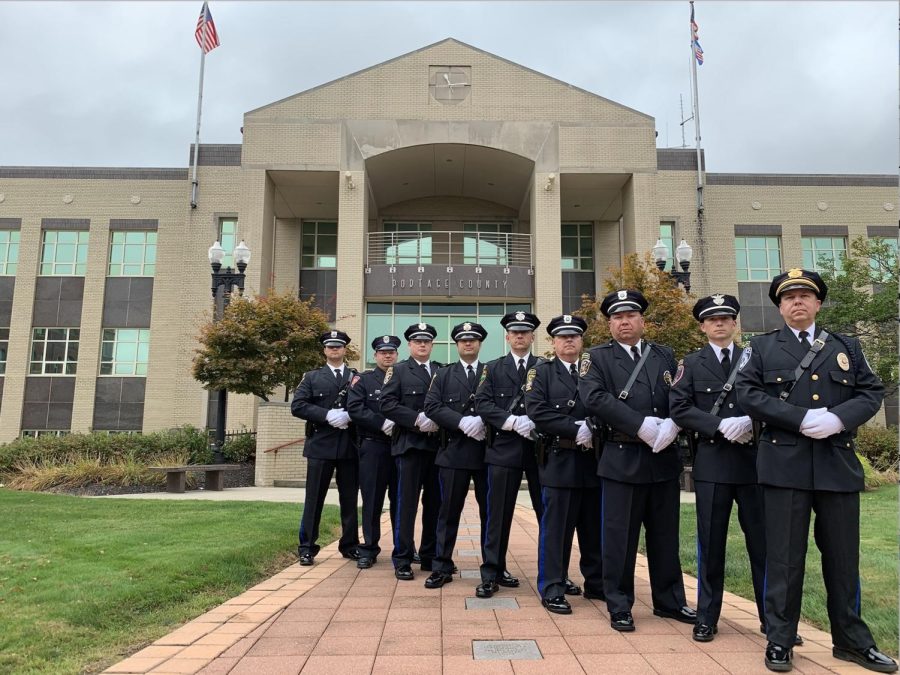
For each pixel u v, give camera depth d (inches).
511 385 229.3
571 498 205.3
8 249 1039.6
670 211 1004.6
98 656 157.6
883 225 1030.4
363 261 903.1
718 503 175.5
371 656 156.1
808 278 165.2
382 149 906.7
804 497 156.2
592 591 214.1
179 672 146.0
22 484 584.1
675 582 191.8
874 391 157.8
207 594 218.2
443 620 186.7
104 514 362.3
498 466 223.3
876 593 208.1
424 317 934.4
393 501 287.4
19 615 181.3
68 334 1019.3
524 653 158.1
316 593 219.8
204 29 984.3
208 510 385.1
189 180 1032.2
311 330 701.3
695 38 1028.5
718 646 164.4
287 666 149.6
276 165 900.0
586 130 924.6
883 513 388.2
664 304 654.5
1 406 1000.9
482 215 1059.9
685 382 183.8
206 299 931.3
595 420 196.1
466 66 931.3
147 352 1011.3
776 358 164.2
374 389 272.8
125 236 1038.4
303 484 631.8
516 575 251.8
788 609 151.6
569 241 1071.0
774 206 1026.7
